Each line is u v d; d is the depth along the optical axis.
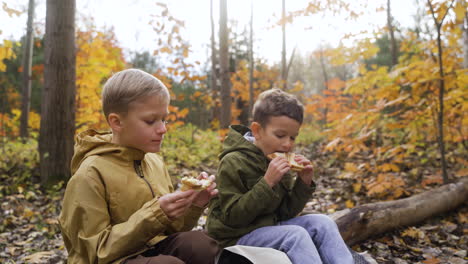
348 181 5.23
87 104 8.48
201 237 1.79
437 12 4.18
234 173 2.19
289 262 1.88
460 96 4.59
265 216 2.24
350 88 5.66
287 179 2.48
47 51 5.48
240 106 14.66
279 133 2.21
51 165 5.44
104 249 1.51
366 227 3.16
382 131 6.71
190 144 8.31
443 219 3.83
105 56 8.22
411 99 4.89
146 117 1.63
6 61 15.43
